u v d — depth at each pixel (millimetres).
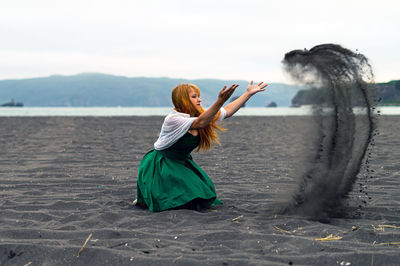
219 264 2080
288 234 2684
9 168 6344
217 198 4055
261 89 3562
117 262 2145
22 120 25984
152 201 3494
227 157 7688
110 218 3213
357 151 3316
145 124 20750
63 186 4832
